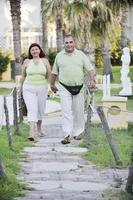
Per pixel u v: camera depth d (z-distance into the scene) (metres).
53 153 11.91
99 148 12.20
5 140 12.91
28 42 52.72
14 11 33.50
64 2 34.69
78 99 13.05
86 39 28.77
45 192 8.45
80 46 28.62
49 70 13.91
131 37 50.50
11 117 18.06
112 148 10.89
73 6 28.55
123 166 10.66
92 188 8.77
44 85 13.92
